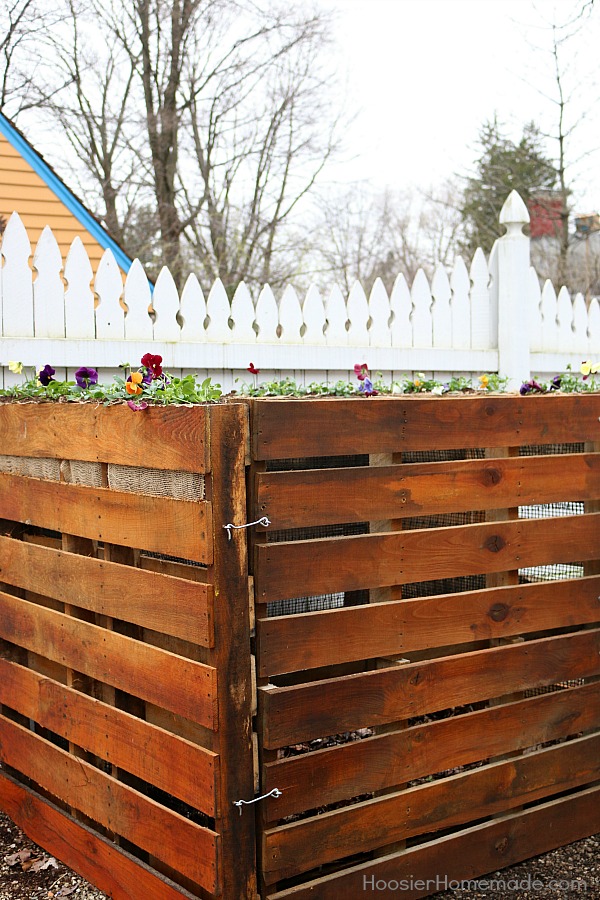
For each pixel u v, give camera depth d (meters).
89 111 20.06
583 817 3.57
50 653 3.46
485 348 6.80
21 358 4.80
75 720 3.31
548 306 7.10
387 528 3.06
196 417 2.58
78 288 5.05
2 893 3.23
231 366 5.54
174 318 5.38
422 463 3.05
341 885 2.88
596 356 7.45
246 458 2.65
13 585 3.79
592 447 3.60
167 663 2.78
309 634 2.78
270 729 2.66
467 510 3.17
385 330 6.29
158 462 2.77
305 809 2.77
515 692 3.32
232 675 2.60
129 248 19.92
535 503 3.35
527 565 3.34
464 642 3.23
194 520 2.62
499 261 6.81
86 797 3.27
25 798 3.74
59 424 3.34
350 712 2.86
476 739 3.20
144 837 2.93
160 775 2.84
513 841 3.35
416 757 3.04
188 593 2.65
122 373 5.17
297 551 2.74
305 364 5.86
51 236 4.96
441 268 6.59
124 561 3.05
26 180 8.03
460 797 3.17
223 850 2.60
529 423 3.35
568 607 3.46
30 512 3.57
